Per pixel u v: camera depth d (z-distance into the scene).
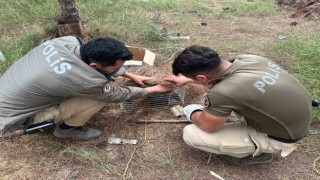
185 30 5.39
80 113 2.91
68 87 2.58
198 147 2.77
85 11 5.72
